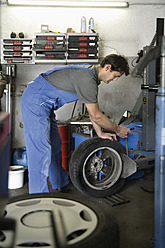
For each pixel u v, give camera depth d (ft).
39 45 11.84
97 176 9.12
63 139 11.35
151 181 10.35
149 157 9.61
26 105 7.77
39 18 13.11
